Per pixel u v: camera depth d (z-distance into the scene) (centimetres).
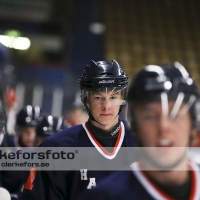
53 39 4344
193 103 248
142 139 254
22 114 1029
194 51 4491
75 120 1564
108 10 4819
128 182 275
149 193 264
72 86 3347
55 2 4581
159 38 4578
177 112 246
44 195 559
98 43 4309
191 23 4900
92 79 528
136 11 4928
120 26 4603
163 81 250
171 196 259
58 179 552
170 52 4412
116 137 565
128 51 4303
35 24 4381
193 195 257
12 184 661
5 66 1320
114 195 276
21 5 4409
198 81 4081
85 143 561
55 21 4441
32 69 3550
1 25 4284
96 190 284
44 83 3350
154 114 249
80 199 535
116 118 559
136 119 255
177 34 4691
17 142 1012
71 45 4238
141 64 4181
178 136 247
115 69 543
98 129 560
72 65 3972
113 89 525
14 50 4069
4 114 583
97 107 536
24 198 566
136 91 255
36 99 3136
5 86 1258
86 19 4541
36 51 4244
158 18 4872
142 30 4656
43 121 904
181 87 248
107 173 539
